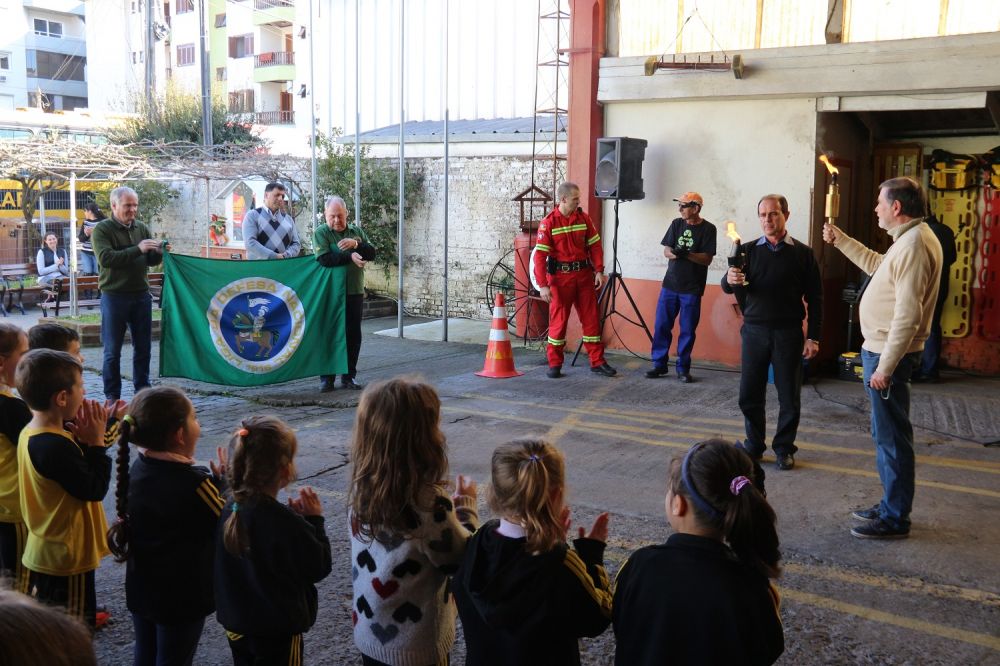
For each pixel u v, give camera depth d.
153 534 2.73
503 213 13.04
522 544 2.24
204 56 20.83
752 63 8.68
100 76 41.88
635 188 9.23
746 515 2.10
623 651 2.18
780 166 8.80
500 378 8.79
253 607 2.49
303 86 25.84
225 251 17.73
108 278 7.50
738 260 5.68
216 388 8.33
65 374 2.99
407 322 13.15
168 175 15.77
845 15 8.36
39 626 0.92
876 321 4.62
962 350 9.33
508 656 2.23
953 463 5.96
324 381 8.14
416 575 2.45
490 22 14.70
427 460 2.45
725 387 8.33
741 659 2.05
